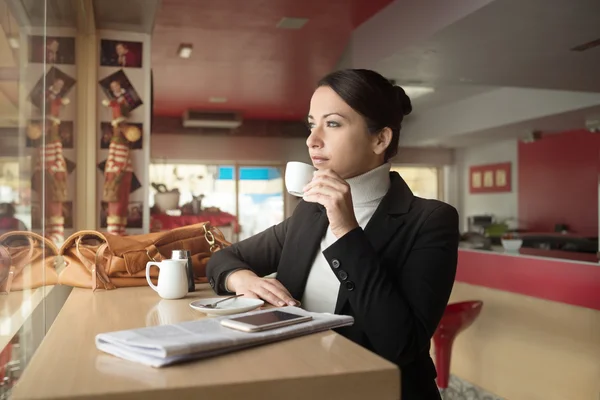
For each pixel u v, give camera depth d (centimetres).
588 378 278
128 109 344
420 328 105
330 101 115
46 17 144
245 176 1066
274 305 112
